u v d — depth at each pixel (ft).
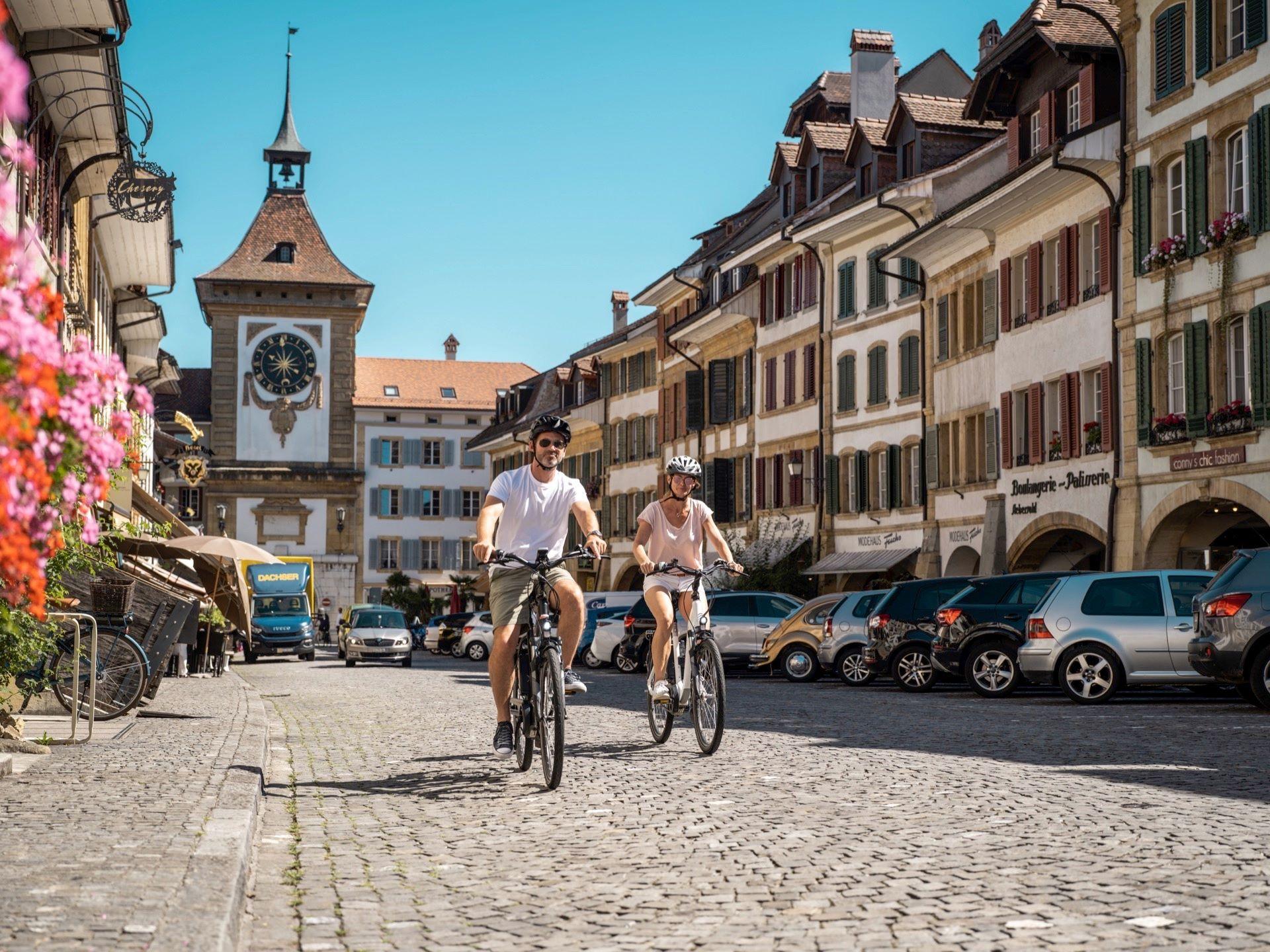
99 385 18.58
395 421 325.83
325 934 19.48
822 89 168.76
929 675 78.59
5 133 56.44
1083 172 102.22
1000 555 117.19
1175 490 94.22
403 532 325.42
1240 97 88.84
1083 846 25.08
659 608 40.78
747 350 174.40
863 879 22.48
